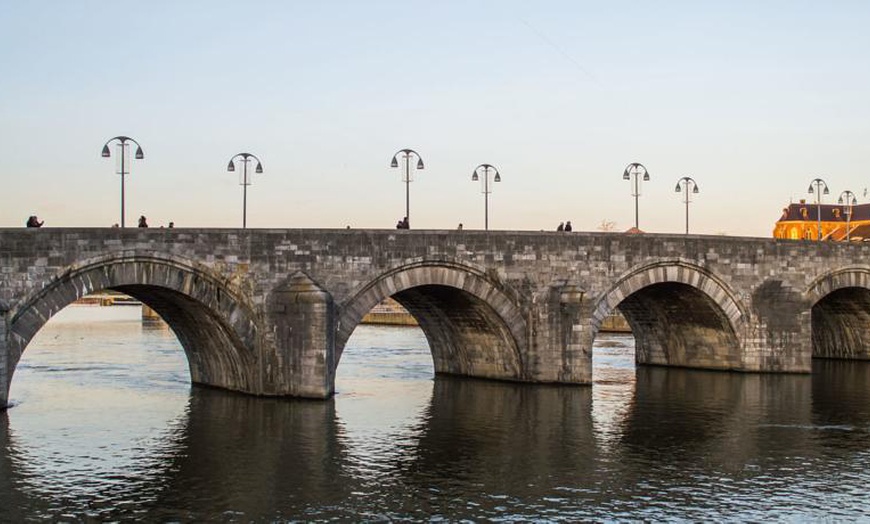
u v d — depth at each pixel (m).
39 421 50.59
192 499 36.62
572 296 64.94
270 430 48.72
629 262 68.69
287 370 57.09
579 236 66.75
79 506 35.56
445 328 71.94
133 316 183.50
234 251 55.28
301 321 56.34
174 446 44.97
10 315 48.50
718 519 35.12
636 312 81.25
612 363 84.94
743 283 74.25
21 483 38.47
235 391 61.03
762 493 38.53
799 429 51.38
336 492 37.84
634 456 44.53
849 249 79.06
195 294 53.97
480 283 63.50
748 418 54.59
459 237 62.59
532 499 37.34
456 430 49.91
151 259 52.47
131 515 34.62
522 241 64.88
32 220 51.94
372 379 71.12
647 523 34.62
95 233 50.72
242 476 39.94
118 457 42.72
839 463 43.59
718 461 43.72
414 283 61.03
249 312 56.03
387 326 150.00
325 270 58.03
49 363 81.88
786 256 75.88
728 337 75.81
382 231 59.72
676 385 68.12
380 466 41.94
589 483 39.75
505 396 61.31
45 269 49.28
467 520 34.72
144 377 70.44
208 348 61.94
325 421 51.19
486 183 69.31
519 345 65.56
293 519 34.47
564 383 65.56
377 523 34.22
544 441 47.50
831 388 67.44
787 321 75.12
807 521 35.00
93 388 63.62
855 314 88.50
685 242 71.19
